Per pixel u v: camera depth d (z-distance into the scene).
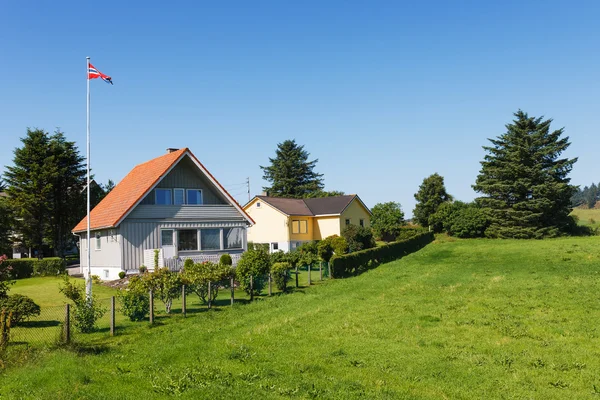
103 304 21.47
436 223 64.62
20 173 46.56
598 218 97.25
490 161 60.56
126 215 30.39
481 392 10.68
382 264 38.41
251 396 9.84
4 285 17.78
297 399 9.84
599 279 25.55
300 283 29.06
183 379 10.86
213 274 21.70
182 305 20.83
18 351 12.61
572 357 13.09
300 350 13.99
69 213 49.09
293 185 92.88
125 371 11.76
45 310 17.83
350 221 57.16
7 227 45.12
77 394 9.70
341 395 10.17
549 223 56.81
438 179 75.06
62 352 12.98
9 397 9.48
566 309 19.00
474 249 44.97
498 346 14.26
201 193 34.19
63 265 37.09
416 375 11.79
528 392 10.66
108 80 22.30
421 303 21.14
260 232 54.31
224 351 13.83
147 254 31.00
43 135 48.56
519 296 22.02
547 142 58.06
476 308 19.70
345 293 24.83
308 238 55.19
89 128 21.69
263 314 19.62
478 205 63.62
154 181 31.41
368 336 15.65
